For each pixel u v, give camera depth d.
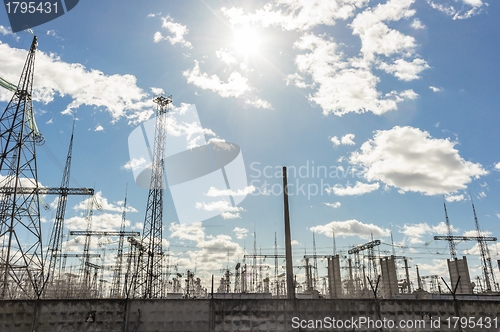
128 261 65.12
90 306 26.30
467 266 59.59
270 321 27.25
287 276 31.77
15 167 41.00
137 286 57.25
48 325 25.55
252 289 81.31
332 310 27.78
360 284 81.25
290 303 27.67
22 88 43.19
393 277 64.25
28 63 44.41
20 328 25.20
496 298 39.88
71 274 77.00
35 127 45.94
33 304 25.72
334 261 73.06
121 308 26.48
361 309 28.05
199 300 27.19
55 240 62.72
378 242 70.44
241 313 27.16
